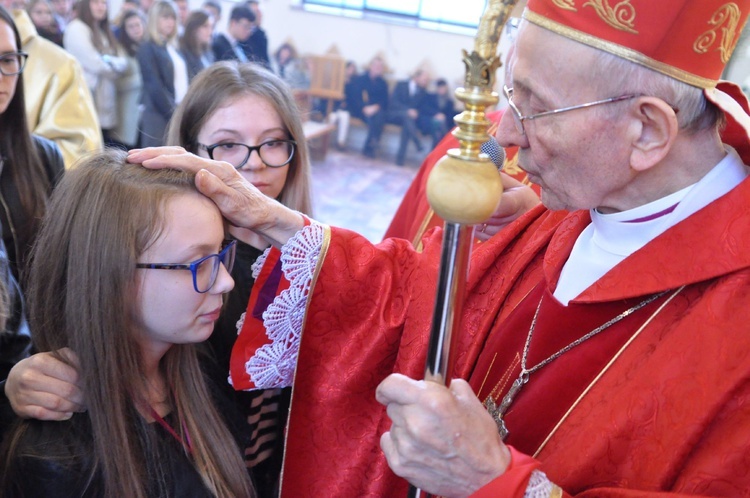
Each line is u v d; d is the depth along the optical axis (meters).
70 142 2.96
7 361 1.27
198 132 1.54
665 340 1.01
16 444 1.06
